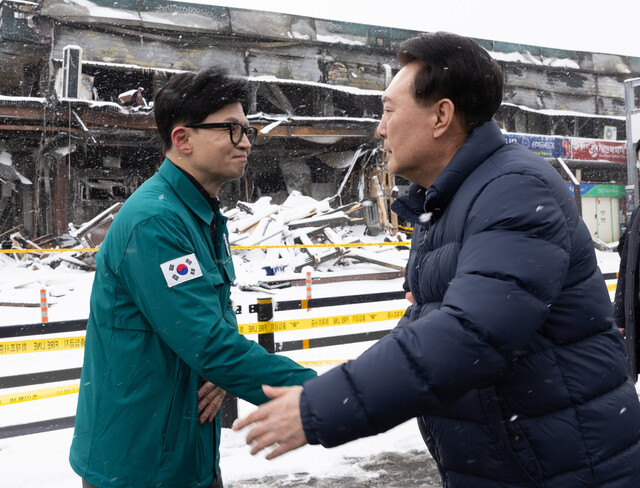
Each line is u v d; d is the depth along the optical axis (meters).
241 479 3.36
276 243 17.19
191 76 1.70
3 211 20.97
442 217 1.23
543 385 1.13
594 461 1.14
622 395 1.21
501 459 1.15
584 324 1.17
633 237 3.76
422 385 0.96
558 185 1.16
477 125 1.26
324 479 3.35
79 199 21.67
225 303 1.82
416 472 3.43
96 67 22.06
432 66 1.23
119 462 1.56
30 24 20.22
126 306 1.58
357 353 6.82
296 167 25.00
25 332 3.52
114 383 1.58
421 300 1.33
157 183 1.67
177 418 1.60
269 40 24.89
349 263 17.83
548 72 30.61
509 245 1.03
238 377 1.49
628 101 25.16
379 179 22.98
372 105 26.11
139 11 22.31
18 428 3.53
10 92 23.05
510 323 0.98
